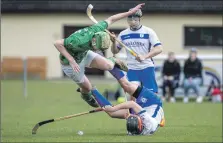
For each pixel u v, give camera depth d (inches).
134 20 1280.8
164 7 3390.7
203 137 1075.9
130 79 1307.8
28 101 2197.3
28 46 3467.0
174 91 2247.8
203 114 1737.2
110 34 1218.0
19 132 1228.5
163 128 1306.6
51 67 3457.2
